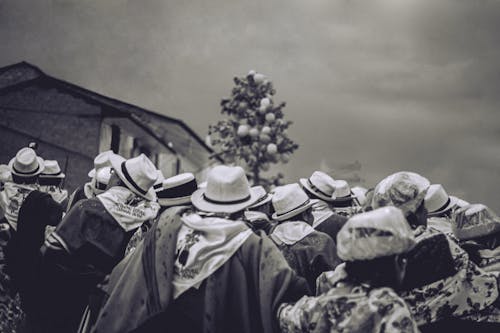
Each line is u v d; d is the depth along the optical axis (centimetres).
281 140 1416
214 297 326
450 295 318
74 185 1619
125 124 1703
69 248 406
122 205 425
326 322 279
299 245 439
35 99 1641
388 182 338
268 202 541
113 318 343
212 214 354
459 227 397
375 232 271
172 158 1944
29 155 580
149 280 340
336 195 579
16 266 476
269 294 321
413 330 263
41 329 442
